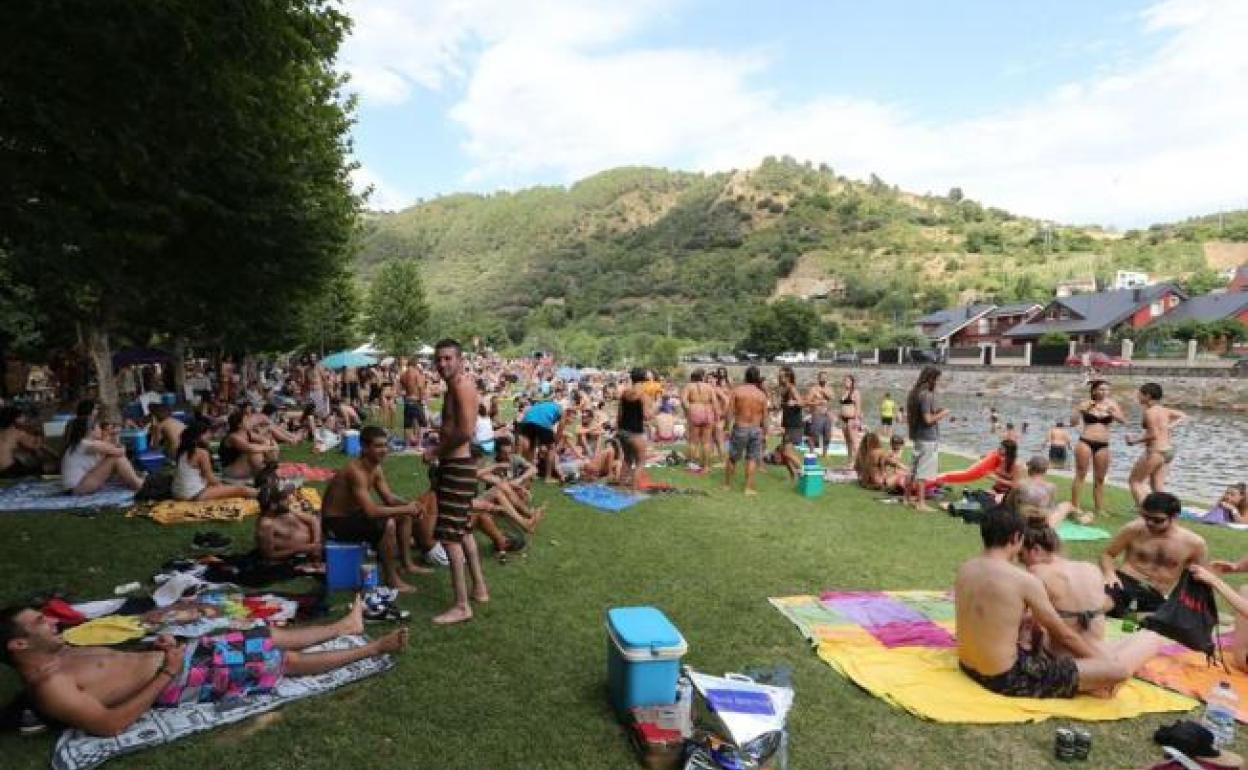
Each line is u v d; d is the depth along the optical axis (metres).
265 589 5.62
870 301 101.19
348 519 5.73
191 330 20.86
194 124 6.29
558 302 130.38
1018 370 46.88
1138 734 3.90
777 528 8.07
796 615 5.39
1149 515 5.80
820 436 14.19
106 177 6.68
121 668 3.66
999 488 9.35
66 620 4.75
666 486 10.19
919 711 4.00
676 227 158.00
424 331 61.34
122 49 5.12
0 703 3.83
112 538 6.88
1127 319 55.81
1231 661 4.73
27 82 5.19
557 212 197.00
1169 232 113.00
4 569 5.91
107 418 13.05
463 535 5.17
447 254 184.38
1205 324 48.66
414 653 4.56
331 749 3.50
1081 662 4.26
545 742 3.63
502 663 4.47
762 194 159.75
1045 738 3.84
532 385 32.03
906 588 6.16
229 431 9.50
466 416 5.03
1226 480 16.31
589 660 4.56
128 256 10.18
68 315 13.59
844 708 4.09
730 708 3.68
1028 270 102.62
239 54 6.06
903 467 10.73
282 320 20.05
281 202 10.93
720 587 6.00
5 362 22.78
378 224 198.62
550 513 8.48
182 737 3.53
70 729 3.53
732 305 112.00
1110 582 5.81
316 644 4.47
